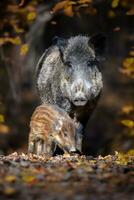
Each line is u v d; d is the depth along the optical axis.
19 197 7.88
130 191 8.17
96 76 12.95
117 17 28.64
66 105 13.01
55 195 7.93
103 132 25.95
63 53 13.01
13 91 23.58
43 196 7.89
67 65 12.88
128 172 9.33
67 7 16.06
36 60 25.75
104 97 31.08
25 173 9.01
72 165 9.99
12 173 9.01
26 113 26.20
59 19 28.59
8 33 19.08
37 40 24.88
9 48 24.02
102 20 24.36
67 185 8.41
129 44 30.92
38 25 21.66
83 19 28.83
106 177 8.88
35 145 13.04
